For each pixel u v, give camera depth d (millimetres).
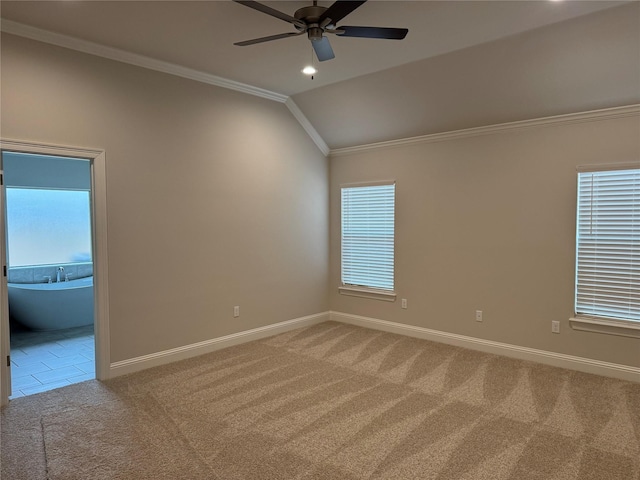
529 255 4074
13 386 3510
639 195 3512
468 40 3373
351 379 3615
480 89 3895
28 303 5316
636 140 3477
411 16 2975
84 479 2232
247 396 3270
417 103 4348
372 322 5324
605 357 3689
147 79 3822
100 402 3174
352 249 5527
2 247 3135
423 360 4098
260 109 4777
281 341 4754
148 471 2303
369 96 4516
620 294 3633
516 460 2402
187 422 2857
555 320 3943
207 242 4320
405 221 4961
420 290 4863
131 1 2754
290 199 5180
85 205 6410
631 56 3125
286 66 3986
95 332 3607
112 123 3604
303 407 3080
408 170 4906
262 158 4824
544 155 3943
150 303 3893
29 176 5844
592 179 3721
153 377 3668
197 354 4250
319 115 5129
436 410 3025
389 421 2861
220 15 2969
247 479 2230
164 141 3953
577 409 3037
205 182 4285
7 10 2869
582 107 3654
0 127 3027
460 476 2256
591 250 3752
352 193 5492
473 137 4375
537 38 3240
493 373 3752
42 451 2506
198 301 4262
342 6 2273
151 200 3873
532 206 4035
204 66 3988
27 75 3146
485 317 4375
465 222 4473
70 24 3096
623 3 2779
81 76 3420
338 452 2486
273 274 5000
